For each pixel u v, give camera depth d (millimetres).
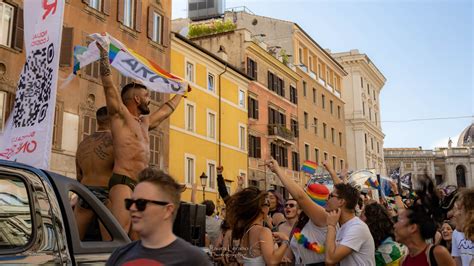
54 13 5258
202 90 28500
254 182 33094
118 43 5273
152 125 5387
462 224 4113
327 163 6652
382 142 65875
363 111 57312
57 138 18625
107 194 4453
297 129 39969
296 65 41156
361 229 4562
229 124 30938
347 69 56969
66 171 18969
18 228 2928
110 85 4340
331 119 48281
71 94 19500
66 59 16109
